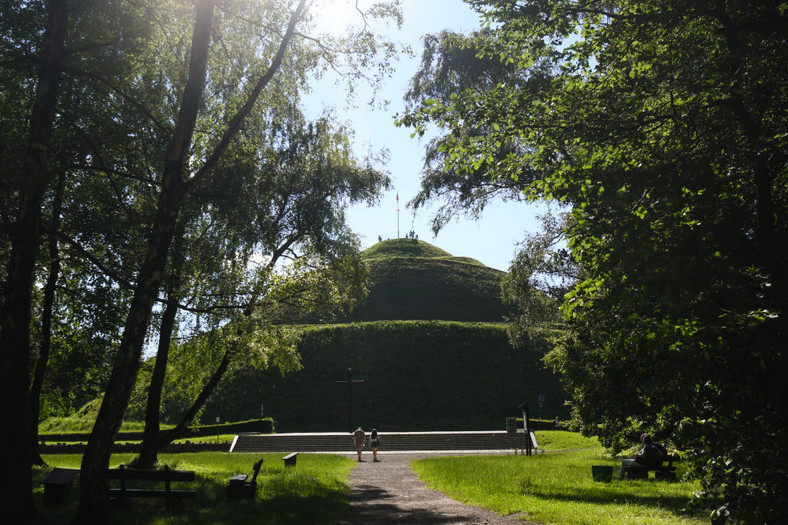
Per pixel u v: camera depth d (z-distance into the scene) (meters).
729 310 5.95
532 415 56.31
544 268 22.67
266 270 18.50
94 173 14.91
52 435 46.03
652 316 6.46
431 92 22.17
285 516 9.34
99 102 13.90
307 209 21.48
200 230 18.97
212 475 16.84
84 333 18.11
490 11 9.91
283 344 20.39
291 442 42.41
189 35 13.82
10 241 12.01
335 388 58.44
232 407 56.41
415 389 58.69
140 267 15.18
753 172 7.57
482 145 10.68
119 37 12.97
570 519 8.72
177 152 10.26
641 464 15.48
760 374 6.04
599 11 9.33
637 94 9.11
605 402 12.28
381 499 12.82
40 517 9.27
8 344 9.09
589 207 7.37
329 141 23.05
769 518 5.57
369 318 79.94
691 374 6.06
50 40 10.19
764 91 7.75
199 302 17.28
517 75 18.94
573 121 9.46
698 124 8.34
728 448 5.86
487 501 11.30
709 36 9.02
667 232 6.56
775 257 7.14
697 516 8.76
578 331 10.58
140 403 29.12
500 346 65.31
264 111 15.70
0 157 11.24
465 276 96.31
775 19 7.63
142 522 8.95
